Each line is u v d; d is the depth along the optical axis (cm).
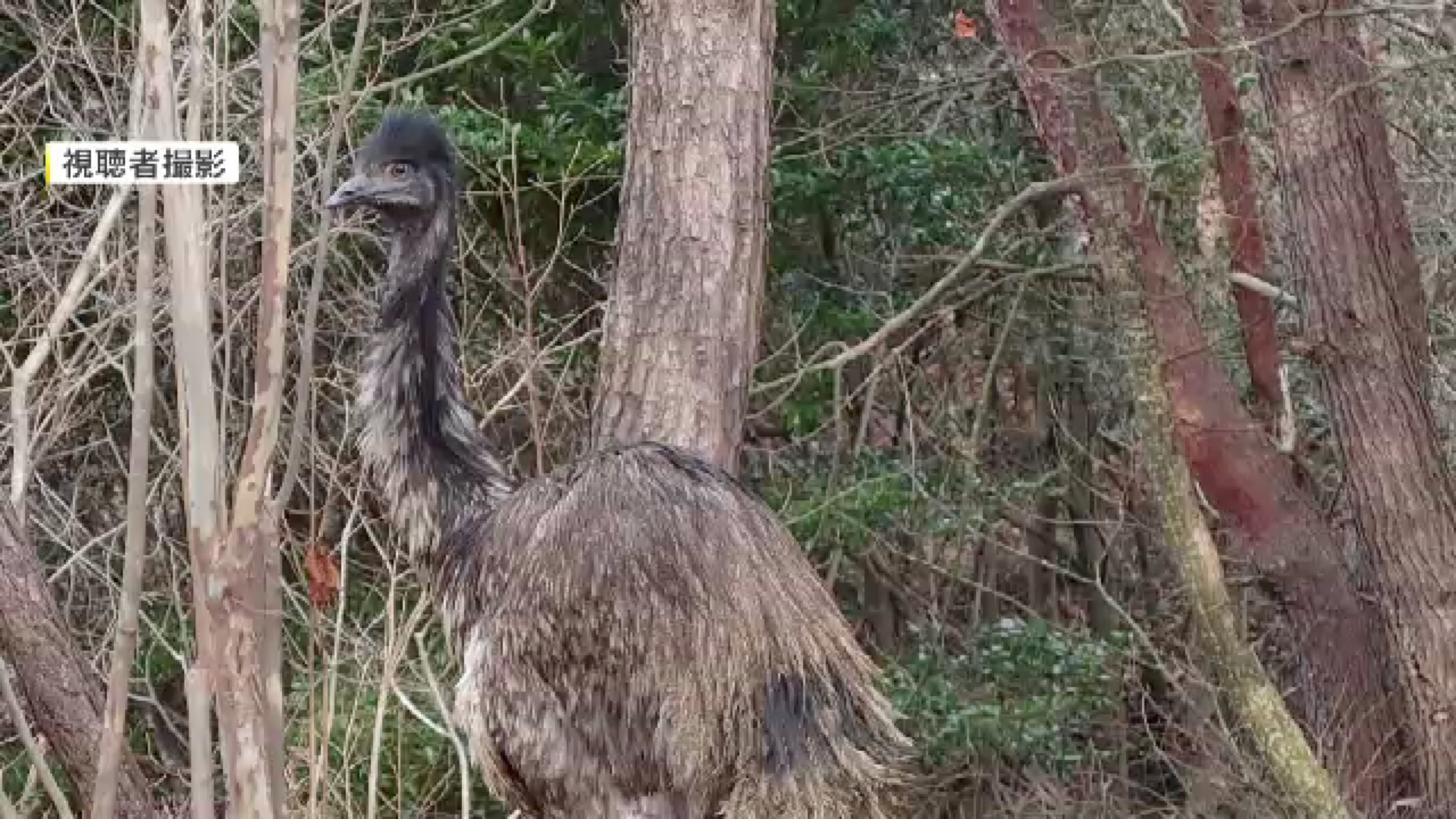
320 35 960
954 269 1205
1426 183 1291
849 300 1345
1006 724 1265
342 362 997
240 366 921
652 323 660
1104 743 1338
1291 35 1038
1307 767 824
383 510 813
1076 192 1086
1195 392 1092
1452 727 1013
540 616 552
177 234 300
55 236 991
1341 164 1034
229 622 307
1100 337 1408
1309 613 1092
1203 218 1132
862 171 1264
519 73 1166
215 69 603
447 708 831
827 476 1320
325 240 354
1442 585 1016
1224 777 1084
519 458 1084
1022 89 1095
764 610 541
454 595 595
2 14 1041
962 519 1352
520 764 568
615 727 545
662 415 652
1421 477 1027
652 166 672
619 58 1195
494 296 1173
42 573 657
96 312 934
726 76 672
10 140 1025
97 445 998
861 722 555
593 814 558
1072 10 1142
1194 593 867
